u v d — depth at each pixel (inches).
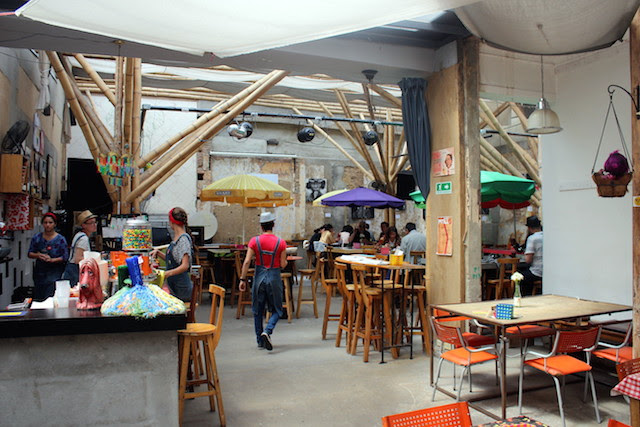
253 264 356.8
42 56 343.9
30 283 354.9
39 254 261.4
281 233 589.3
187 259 189.2
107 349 125.8
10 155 252.2
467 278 225.9
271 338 270.7
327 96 478.6
